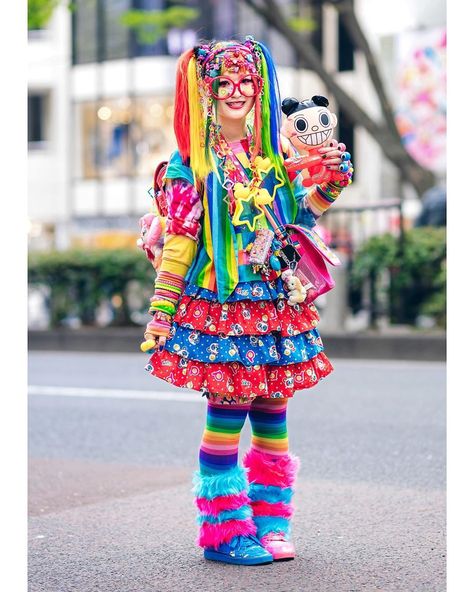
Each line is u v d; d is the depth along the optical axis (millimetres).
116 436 5531
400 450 4961
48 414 6316
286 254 2969
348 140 22266
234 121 3016
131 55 22922
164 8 22031
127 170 23406
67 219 24250
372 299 10023
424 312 9789
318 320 3033
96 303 11406
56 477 4457
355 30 13578
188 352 2869
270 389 2945
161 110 22812
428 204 11062
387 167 21953
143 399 6879
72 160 24141
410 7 20312
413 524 3467
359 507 3742
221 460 2969
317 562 2986
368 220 10477
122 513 3711
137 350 10742
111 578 2871
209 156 2949
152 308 2855
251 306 2895
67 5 11047
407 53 20328
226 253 2867
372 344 9445
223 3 21828
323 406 6367
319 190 3053
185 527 3473
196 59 2969
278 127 3029
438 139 19922
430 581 2775
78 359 9938
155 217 3020
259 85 2998
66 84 24016
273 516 3061
